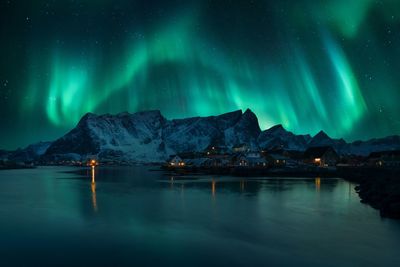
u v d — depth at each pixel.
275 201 45.38
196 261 20.30
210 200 46.94
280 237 25.62
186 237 25.83
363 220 31.86
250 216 34.31
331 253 21.69
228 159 143.38
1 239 25.53
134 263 20.09
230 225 30.06
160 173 137.25
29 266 19.78
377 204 40.03
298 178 94.38
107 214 35.97
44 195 55.66
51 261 20.55
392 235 26.00
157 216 34.62
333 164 135.25
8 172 170.38
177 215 35.16
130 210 38.56
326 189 61.47
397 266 19.34
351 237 25.45
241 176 105.69
